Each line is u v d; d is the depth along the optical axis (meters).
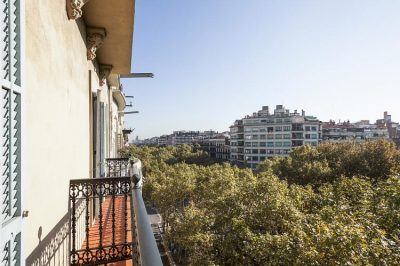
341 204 22.27
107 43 7.45
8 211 1.69
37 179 3.12
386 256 11.77
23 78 1.89
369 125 126.69
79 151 5.72
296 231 17.20
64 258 4.30
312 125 92.94
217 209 29.69
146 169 72.19
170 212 43.66
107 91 12.13
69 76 4.75
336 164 49.81
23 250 1.86
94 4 5.48
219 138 137.12
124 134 42.09
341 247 12.21
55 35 3.85
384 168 45.78
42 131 3.29
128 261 4.95
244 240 20.16
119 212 7.83
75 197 4.52
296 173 50.16
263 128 99.62
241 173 53.00
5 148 1.64
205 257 22.39
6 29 1.66
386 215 17.70
